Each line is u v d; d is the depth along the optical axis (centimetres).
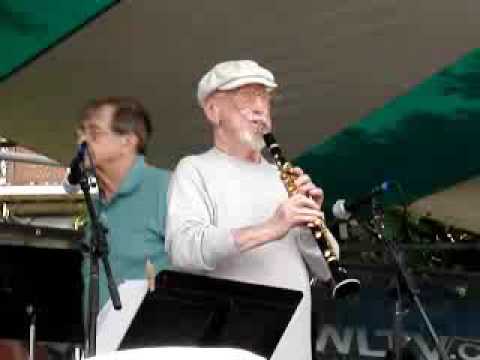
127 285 378
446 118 645
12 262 388
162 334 321
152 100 651
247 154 372
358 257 687
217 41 582
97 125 409
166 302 316
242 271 352
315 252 367
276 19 557
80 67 616
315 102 636
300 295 330
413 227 749
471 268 717
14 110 680
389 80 612
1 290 390
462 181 716
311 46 581
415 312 606
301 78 613
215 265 340
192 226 347
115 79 629
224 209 356
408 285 481
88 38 581
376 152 689
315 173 725
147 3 541
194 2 541
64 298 392
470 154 681
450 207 761
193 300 319
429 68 597
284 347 351
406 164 700
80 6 547
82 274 394
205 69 612
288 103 638
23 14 563
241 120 370
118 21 561
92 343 355
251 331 330
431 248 676
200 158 370
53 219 1123
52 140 715
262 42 582
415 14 547
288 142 687
